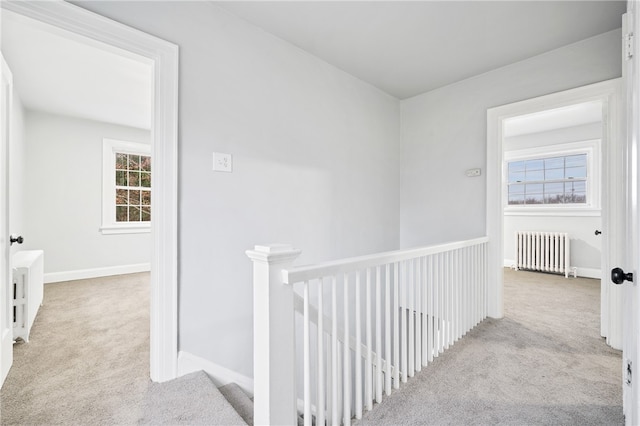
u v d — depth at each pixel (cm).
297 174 247
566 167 486
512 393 164
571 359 201
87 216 439
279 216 233
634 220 94
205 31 191
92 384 171
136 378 177
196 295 187
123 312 296
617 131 218
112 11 155
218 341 196
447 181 318
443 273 218
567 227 478
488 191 285
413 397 161
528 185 525
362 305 305
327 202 273
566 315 289
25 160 387
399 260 169
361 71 288
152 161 171
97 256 448
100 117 425
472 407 153
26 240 390
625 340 116
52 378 178
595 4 193
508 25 217
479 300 270
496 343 226
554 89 249
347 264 137
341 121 286
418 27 220
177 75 177
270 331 111
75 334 244
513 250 535
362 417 145
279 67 233
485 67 279
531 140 517
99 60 261
